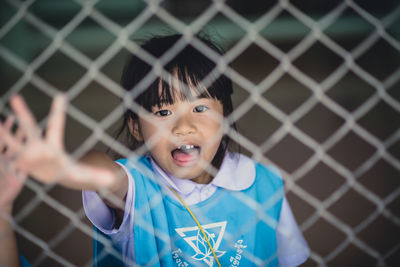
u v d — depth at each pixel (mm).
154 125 1309
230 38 5234
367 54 4777
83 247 2324
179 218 1365
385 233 2322
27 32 4863
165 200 1368
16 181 910
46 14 5758
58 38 971
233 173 1450
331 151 3352
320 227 2441
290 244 1520
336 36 5285
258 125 3758
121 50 5398
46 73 5008
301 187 2891
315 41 5355
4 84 4191
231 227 1401
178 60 1351
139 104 1305
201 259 1366
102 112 4293
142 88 1288
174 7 5707
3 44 4434
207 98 1341
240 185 1433
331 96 4344
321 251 2238
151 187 1343
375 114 3701
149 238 1293
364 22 5184
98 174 958
